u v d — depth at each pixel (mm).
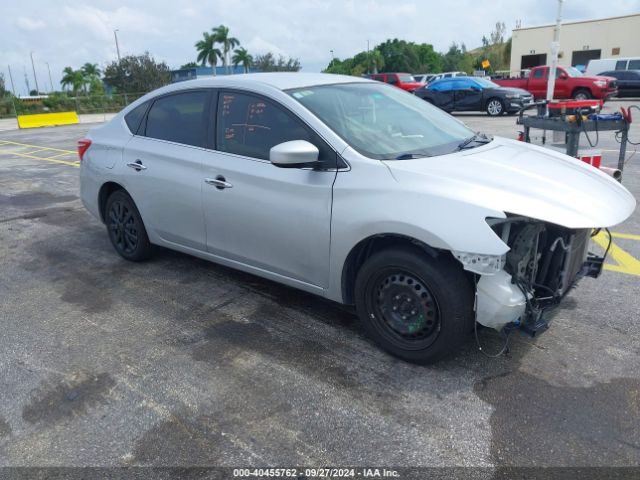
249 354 3451
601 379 3074
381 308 3285
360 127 3539
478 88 19234
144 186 4504
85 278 4809
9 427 2834
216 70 65000
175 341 3646
